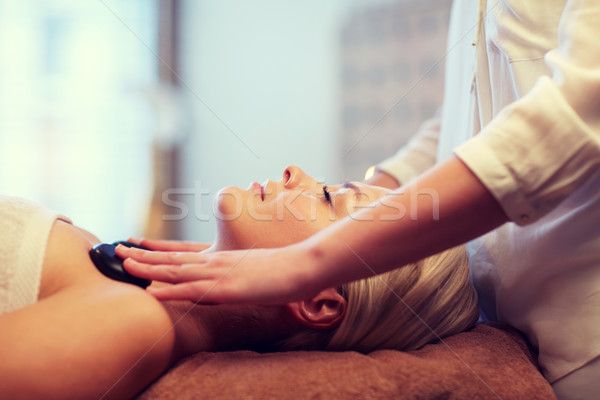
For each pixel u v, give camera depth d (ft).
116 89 7.27
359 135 7.64
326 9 7.68
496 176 1.65
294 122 7.88
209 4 7.93
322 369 1.97
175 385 1.89
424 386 1.98
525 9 2.25
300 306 2.29
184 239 7.75
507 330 2.50
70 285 2.07
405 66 7.41
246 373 1.93
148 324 1.89
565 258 2.15
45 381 1.61
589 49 1.75
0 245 2.07
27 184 6.83
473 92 2.71
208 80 7.99
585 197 2.03
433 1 7.23
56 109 6.95
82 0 7.04
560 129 1.65
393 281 2.32
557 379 2.24
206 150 7.98
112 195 7.27
